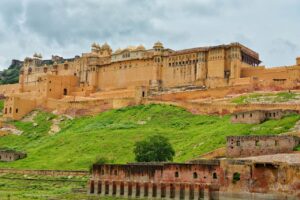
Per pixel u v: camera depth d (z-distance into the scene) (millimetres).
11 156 116500
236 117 104312
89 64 189250
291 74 139125
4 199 70438
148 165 72438
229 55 153875
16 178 99562
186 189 66938
